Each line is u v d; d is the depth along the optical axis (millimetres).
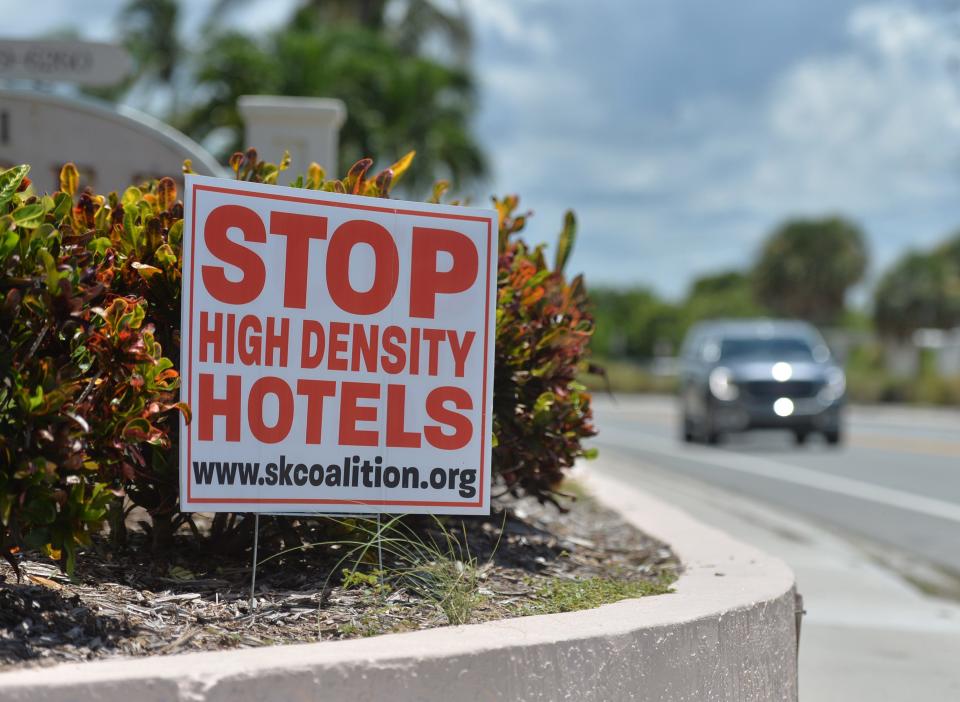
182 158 7605
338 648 3020
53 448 3246
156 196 4262
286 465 3797
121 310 3506
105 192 7590
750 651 3850
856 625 6184
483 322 4078
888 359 53094
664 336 76812
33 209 3277
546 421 4930
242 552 4324
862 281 61906
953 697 4840
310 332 3846
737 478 13844
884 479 13836
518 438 4977
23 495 3186
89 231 3838
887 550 8852
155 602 3676
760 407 17984
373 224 3947
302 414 3826
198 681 2701
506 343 4844
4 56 8305
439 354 4016
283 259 3820
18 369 3293
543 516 6191
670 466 15359
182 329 3682
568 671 3219
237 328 3752
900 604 6781
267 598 3840
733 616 3760
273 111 8125
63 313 3318
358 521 4316
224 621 3580
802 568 7914
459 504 4016
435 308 4020
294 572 4203
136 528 4828
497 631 3301
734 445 19906
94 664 2797
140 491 4168
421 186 26094
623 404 41531
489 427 4070
